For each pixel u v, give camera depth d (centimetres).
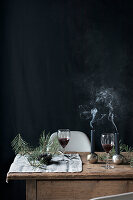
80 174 166
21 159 196
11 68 308
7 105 307
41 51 312
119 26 318
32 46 311
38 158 185
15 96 308
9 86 308
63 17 314
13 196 305
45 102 311
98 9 316
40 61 312
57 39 314
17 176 164
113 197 109
